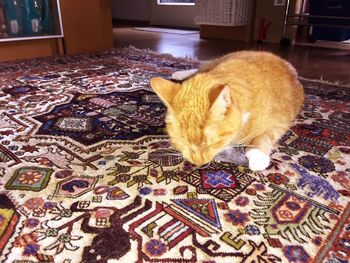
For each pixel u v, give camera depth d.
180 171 1.08
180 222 0.84
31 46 3.04
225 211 0.89
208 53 3.32
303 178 1.04
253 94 1.07
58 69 2.53
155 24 6.65
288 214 0.88
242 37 4.33
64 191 0.96
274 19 4.04
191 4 5.92
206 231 0.81
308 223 0.84
